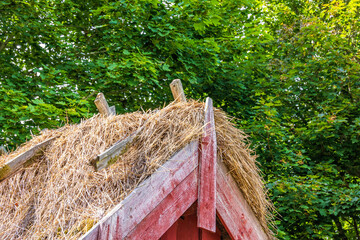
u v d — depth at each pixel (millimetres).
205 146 2045
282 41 8406
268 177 6641
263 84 7355
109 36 6055
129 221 1537
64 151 2082
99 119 2295
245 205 2320
